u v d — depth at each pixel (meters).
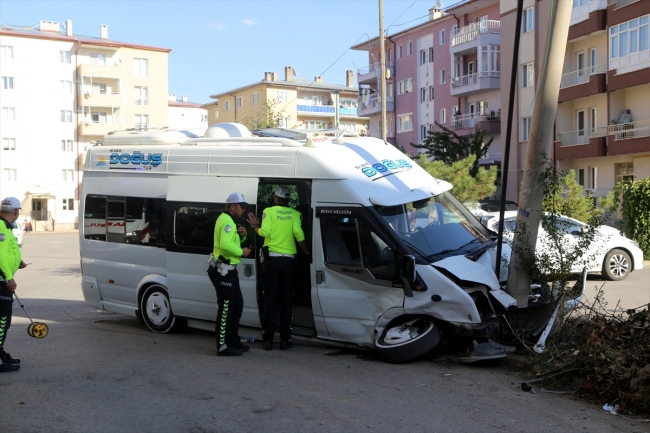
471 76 41.16
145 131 10.02
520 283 7.75
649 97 27.14
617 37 27.77
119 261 9.55
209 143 8.82
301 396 6.00
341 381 6.49
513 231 8.34
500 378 6.55
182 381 6.55
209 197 8.51
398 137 51.78
